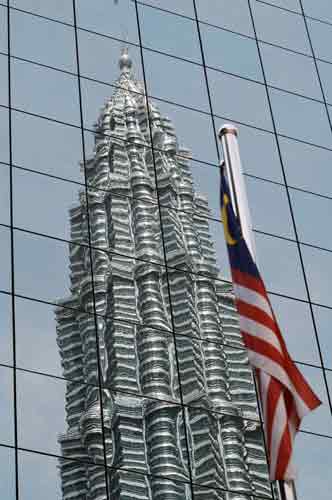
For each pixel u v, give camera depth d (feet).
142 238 209.67
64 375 162.71
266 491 180.14
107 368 173.27
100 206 216.95
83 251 178.19
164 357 188.03
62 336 166.50
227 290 211.41
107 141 216.54
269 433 117.29
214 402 186.09
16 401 155.53
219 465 174.70
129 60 214.07
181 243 208.74
